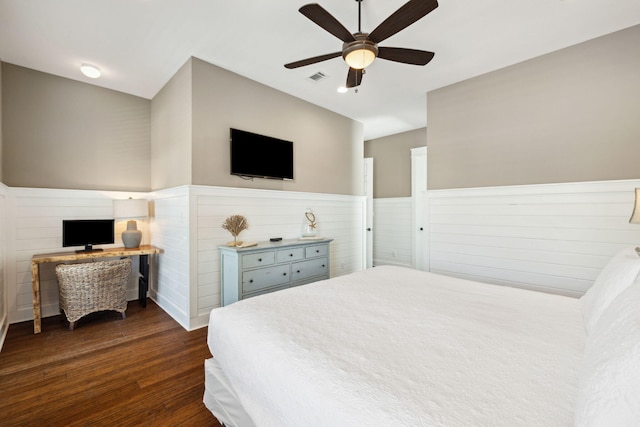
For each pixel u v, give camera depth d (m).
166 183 3.33
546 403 0.78
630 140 2.37
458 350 1.08
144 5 2.10
